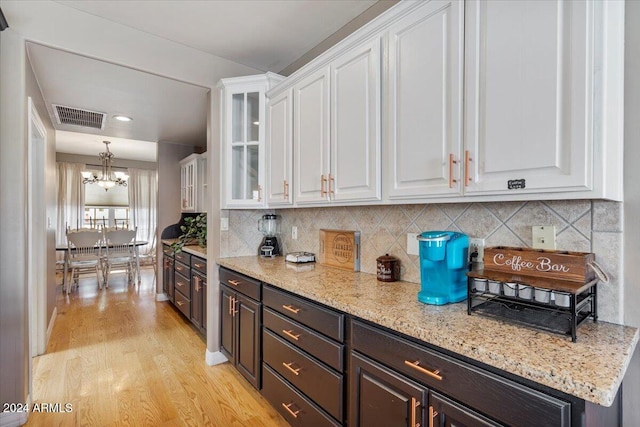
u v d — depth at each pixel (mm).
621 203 1061
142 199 7664
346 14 2072
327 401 1472
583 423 735
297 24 2178
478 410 915
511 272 1127
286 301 1759
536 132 997
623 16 1012
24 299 1905
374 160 1542
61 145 6004
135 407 2039
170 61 2383
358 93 1629
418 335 1057
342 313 1403
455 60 1211
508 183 1061
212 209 2633
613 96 965
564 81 943
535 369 787
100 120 3836
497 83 1086
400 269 1802
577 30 921
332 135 1798
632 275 1043
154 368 2553
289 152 2166
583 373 750
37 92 2668
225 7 1992
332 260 2240
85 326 3463
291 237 2744
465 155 1178
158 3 1951
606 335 979
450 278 1322
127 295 4785
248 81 2461
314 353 1550
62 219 6699
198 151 5219
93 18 2070
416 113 1354
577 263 1004
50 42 1937
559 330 998
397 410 1137
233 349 2344
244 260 2561
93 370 2508
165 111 3533
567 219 1185
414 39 1368
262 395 1999
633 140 1035
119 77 2654
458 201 1232
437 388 1016
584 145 911
